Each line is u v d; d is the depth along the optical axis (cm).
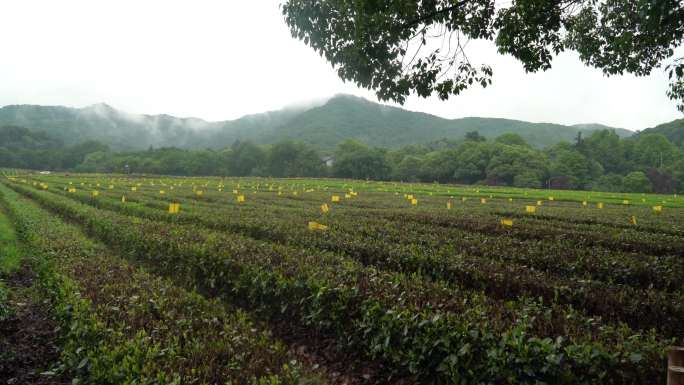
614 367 554
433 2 1055
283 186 6769
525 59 1179
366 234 1698
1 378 707
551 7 1095
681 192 9912
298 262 1073
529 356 582
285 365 543
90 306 745
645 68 1342
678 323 814
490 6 1114
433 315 707
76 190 4303
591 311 900
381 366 773
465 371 641
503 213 2745
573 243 1662
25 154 15188
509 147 11312
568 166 10625
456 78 1112
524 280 1000
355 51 1080
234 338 634
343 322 839
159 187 5750
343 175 12669
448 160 11762
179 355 584
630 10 1213
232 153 14612
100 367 574
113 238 1725
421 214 2466
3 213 2867
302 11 1098
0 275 1284
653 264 1163
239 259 1116
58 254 1232
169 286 909
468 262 1159
